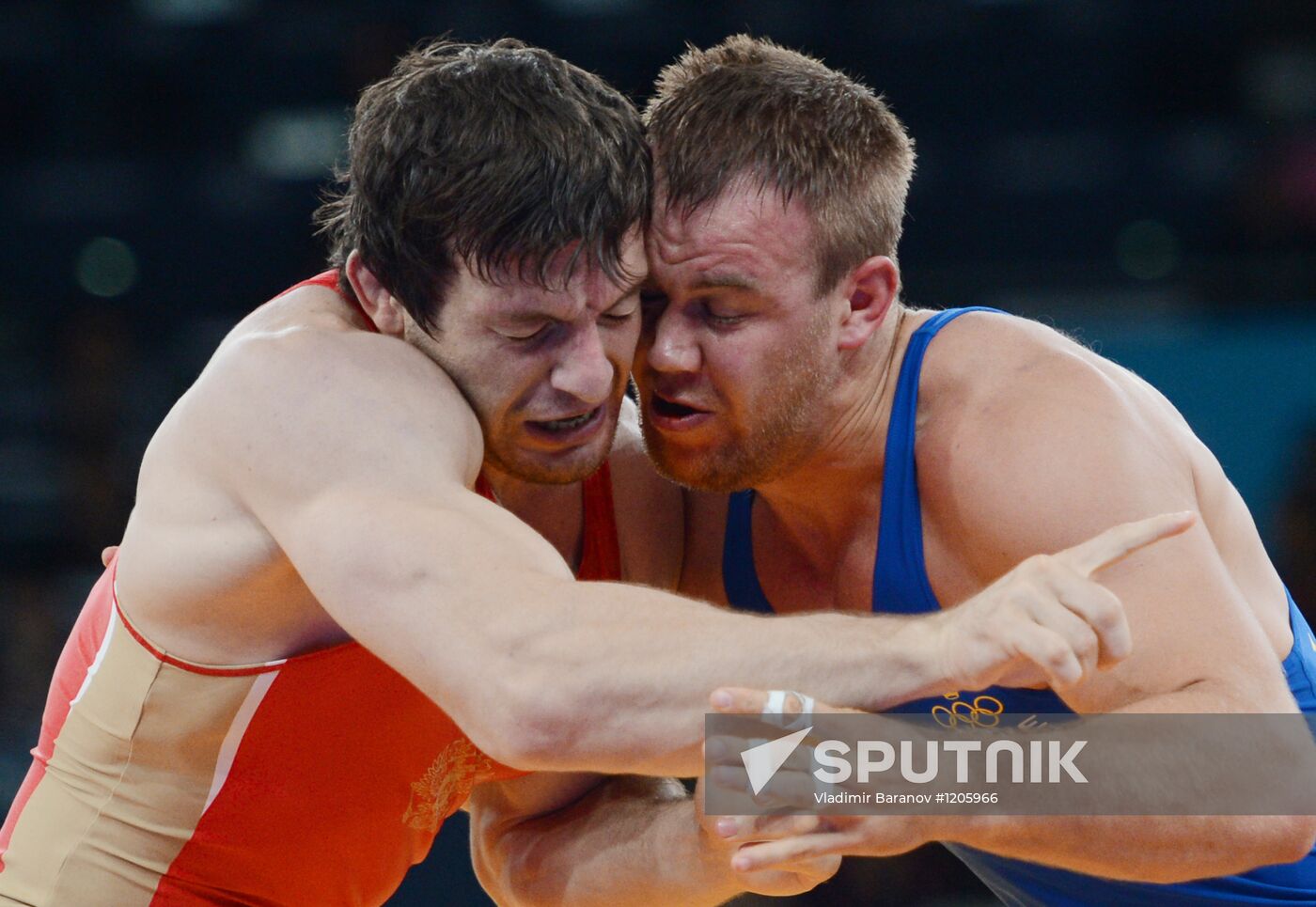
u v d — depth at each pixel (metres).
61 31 29.23
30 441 26.25
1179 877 7.36
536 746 6.32
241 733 7.84
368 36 27.56
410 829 8.55
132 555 7.93
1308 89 27.72
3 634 22.64
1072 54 28.53
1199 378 21.45
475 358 7.57
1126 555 6.27
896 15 28.91
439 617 6.47
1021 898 9.59
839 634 6.59
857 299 8.50
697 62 8.61
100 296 27.23
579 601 6.52
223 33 29.27
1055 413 8.04
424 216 7.39
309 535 6.86
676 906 9.09
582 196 7.36
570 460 7.90
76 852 8.12
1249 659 7.40
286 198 27.17
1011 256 26.97
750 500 9.49
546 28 28.84
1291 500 19.92
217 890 8.25
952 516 8.33
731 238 7.95
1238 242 26.16
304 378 7.34
